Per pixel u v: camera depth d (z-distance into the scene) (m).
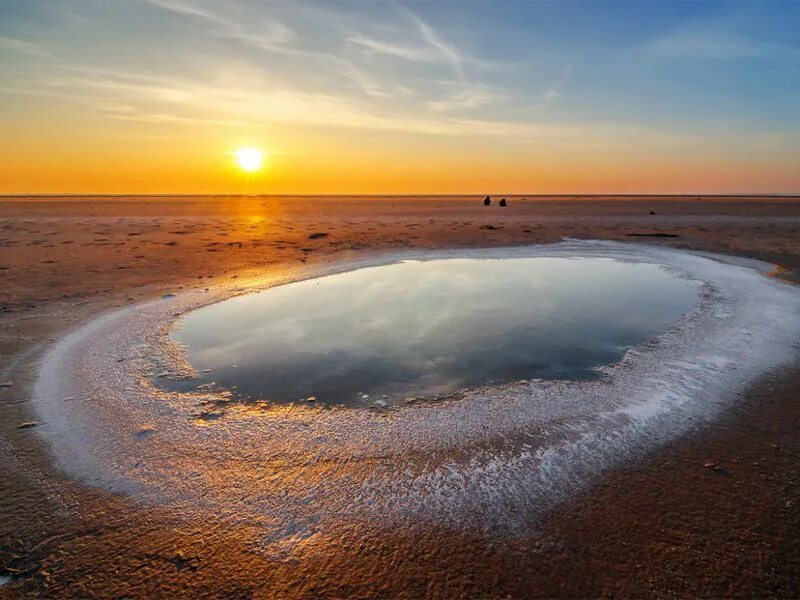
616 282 11.50
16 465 3.92
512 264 14.32
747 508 3.23
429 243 18.80
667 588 2.63
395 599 2.61
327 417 4.80
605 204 61.00
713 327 7.39
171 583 2.74
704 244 17.31
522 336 7.40
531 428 4.46
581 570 2.76
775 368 5.67
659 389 5.25
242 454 4.11
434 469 3.83
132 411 4.93
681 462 3.80
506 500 3.40
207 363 6.32
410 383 5.66
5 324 7.82
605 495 3.42
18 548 3.01
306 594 2.65
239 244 18.47
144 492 3.59
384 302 9.63
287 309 9.09
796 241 17.50
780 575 2.70
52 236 21.38
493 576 2.74
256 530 3.17
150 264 13.57
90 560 2.91
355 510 3.35
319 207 57.59
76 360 6.32
